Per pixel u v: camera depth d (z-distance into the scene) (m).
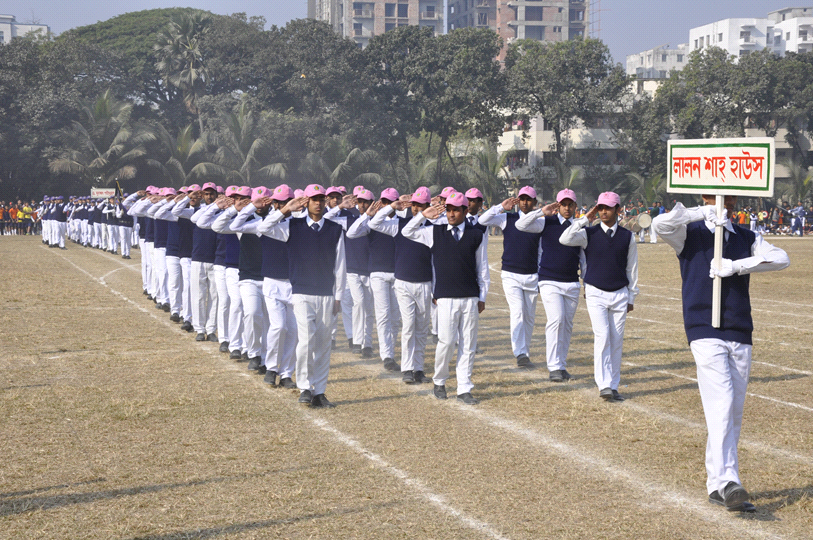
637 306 16.77
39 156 52.91
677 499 5.36
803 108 64.12
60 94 53.09
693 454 6.38
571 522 4.95
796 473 5.89
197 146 51.84
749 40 129.25
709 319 5.42
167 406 7.88
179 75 60.28
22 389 8.50
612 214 8.45
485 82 57.34
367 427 7.20
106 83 60.09
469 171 58.94
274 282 8.84
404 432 7.04
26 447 6.45
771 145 4.98
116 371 9.59
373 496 5.40
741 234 5.47
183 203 12.44
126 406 7.85
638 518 5.02
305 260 7.98
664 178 58.94
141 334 12.46
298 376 8.12
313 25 57.50
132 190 53.16
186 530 4.79
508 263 10.40
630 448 6.54
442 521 4.96
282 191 8.23
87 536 4.69
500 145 71.12
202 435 6.88
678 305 16.91
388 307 10.20
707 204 5.62
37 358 10.29
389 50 57.38
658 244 39.41
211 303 11.95
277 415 7.61
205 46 59.00
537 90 59.34
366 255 11.04
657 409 7.90
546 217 9.49
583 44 60.00
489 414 7.71
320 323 8.00
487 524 4.91
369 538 4.69
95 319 13.92
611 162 69.00
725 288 5.42
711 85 62.53
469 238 8.26
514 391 8.77
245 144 52.03
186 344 11.65
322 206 8.09
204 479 5.72
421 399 8.38
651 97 65.88
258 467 6.01
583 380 9.37
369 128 55.56
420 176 57.22
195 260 11.90
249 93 60.47
